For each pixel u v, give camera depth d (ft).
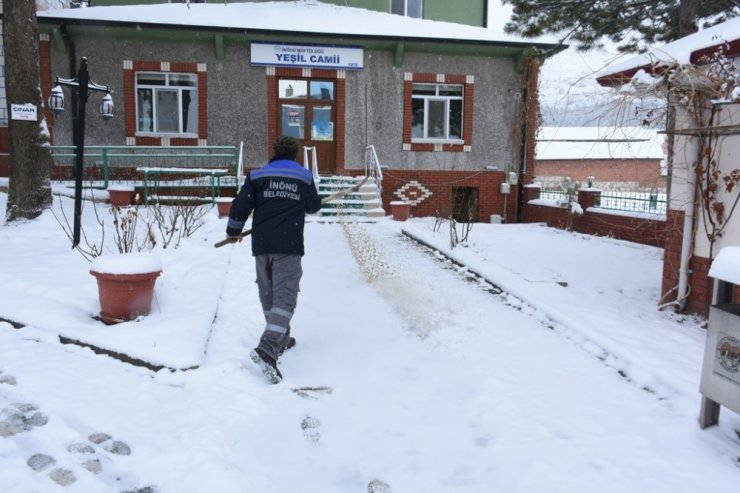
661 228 34.14
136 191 43.93
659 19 40.06
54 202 39.06
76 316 16.06
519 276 24.57
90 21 46.16
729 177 18.17
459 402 13.00
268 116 51.11
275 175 14.74
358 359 15.55
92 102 48.80
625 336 17.02
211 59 50.11
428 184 54.03
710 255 19.02
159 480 9.56
